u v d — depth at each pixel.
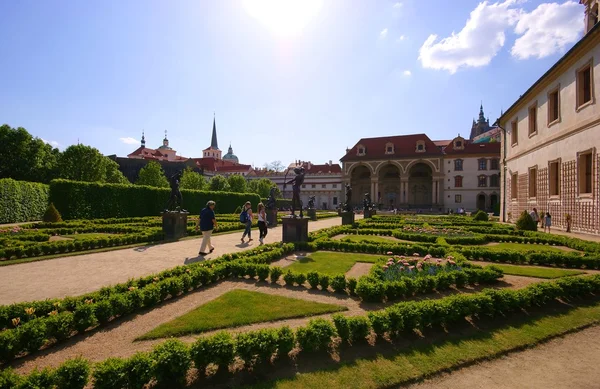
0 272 8.59
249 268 7.94
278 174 94.19
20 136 39.62
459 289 7.27
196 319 5.32
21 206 27.03
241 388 3.62
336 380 3.82
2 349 4.01
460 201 62.34
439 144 71.06
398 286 6.48
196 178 57.81
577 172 19.17
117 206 27.81
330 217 39.03
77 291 6.91
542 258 9.80
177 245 13.27
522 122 28.28
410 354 4.45
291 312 5.66
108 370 3.39
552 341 4.99
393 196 70.81
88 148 44.19
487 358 4.45
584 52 18.45
